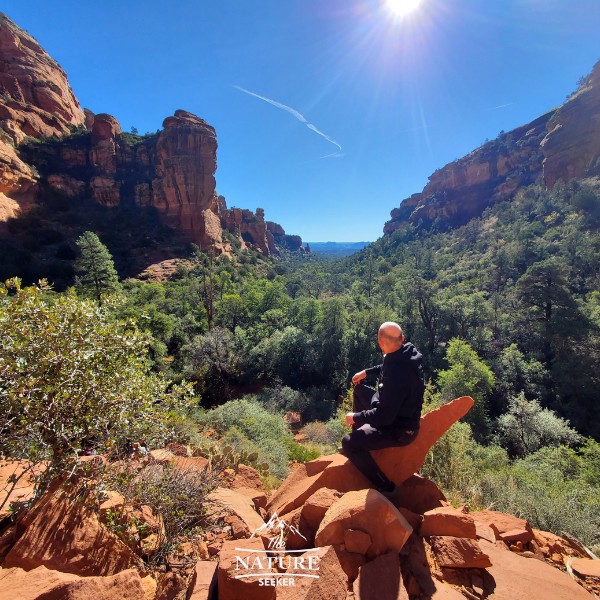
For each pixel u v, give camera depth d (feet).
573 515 14.56
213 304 124.77
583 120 265.13
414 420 8.23
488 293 155.74
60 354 8.04
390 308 117.70
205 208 262.06
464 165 431.43
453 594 5.79
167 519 8.13
